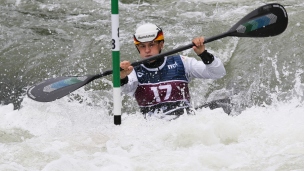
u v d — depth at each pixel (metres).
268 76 28.34
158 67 20.77
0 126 19.62
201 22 33.91
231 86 28.02
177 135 17.53
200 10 35.75
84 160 15.74
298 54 29.88
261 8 20.56
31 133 18.77
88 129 19.06
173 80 20.80
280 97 25.31
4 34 34.72
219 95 27.58
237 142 17.12
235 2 36.56
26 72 30.73
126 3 37.72
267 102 24.94
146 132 18.31
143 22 34.50
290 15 33.28
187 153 16.11
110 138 17.72
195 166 15.11
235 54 30.70
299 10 34.00
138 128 18.83
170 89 20.69
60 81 20.62
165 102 20.72
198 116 18.67
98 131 18.61
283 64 29.23
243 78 28.53
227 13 34.91
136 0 38.06
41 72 30.62
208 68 20.38
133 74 20.73
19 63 31.55
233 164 15.18
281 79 27.92
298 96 25.14
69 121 20.61
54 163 15.40
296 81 27.53
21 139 18.02
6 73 30.64
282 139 16.72
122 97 27.38
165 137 17.62
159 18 34.88
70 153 16.39
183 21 34.22
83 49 32.38
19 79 30.14
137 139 17.56
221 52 31.00
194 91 28.03
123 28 33.94
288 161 15.02
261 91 26.73
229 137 17.39
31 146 16.86
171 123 18.80
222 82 28.48
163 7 36.69
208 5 36.41
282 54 30.05
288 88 27.14
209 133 17.36
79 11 37.47
